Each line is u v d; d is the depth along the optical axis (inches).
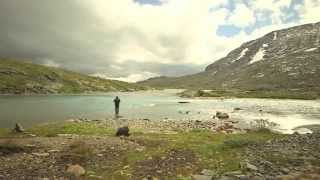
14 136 1330.0
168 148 991.6
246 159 843.4
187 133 1542.8
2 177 684.7
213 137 1333.7
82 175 710.5
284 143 1082.7
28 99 6230.3
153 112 3321.9
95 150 939.3
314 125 2156.7
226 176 692.7
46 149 945.5
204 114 3117.6
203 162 824.3
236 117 2790.4
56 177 689.6
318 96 7721.5
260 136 1327.5
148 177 695.7
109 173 732.7
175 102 5403.5
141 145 1048.8
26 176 693.9
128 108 3895.2
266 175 692.1
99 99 6328.7
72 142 1049.5
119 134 1373.0
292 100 6604.3
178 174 721.6
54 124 1923.0
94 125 1876.2
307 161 811.4
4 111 3245.6
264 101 6038.4
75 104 4626.0
